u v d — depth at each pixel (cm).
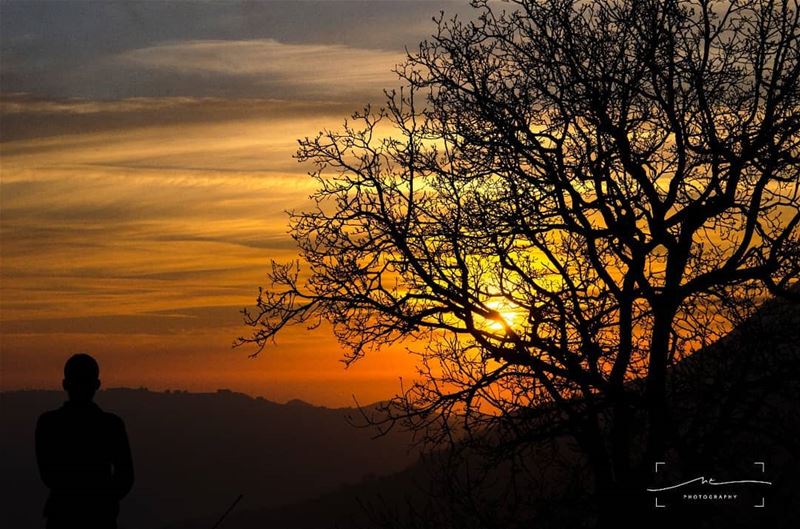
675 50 1299
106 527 777
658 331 1229
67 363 796
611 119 1319
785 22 1301
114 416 799
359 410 1348
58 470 771
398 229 1387
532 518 1235
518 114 1330
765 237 1273
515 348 1277
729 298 1250
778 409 1194
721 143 1263
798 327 1203
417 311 1392
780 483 1173
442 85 1384
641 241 1302
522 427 1230
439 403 1319
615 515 1206
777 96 1277
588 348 1227
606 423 1242
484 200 1347
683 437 1192
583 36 1320
